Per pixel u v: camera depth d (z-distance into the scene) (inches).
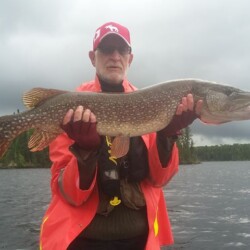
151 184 37.5
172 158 36.9
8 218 152.9
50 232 33.4
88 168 32.1
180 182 379.9
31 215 161.0
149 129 38.3
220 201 202.1
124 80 41.9
